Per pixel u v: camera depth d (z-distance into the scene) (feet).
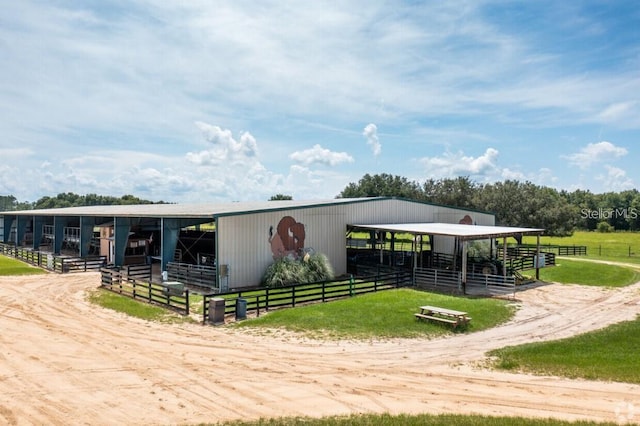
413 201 100.94
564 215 164.96
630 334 45.29
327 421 24.30
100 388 29.63
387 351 39.27
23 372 32.40
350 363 35.81
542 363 35.78
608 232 306.76
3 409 26.17
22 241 141.79
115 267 87.76
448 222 110.11
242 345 40.29
